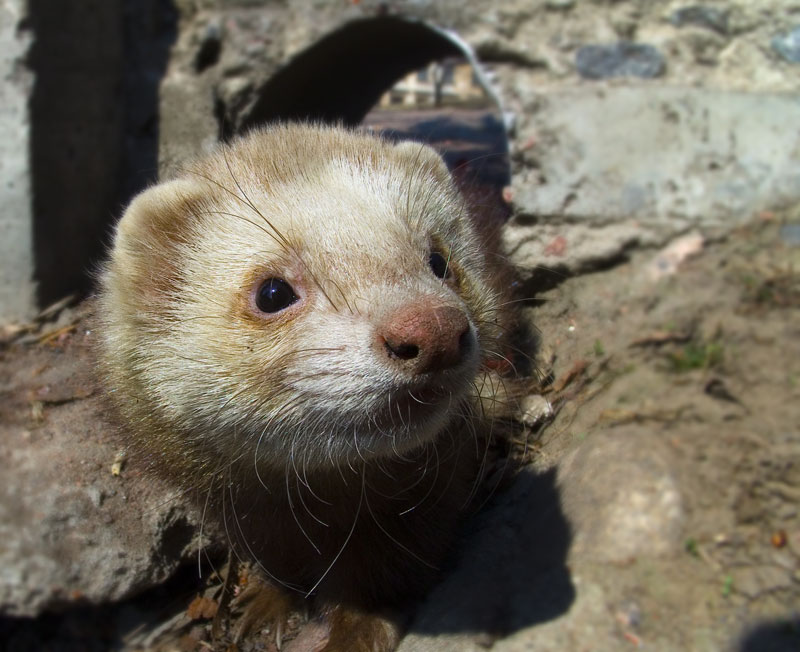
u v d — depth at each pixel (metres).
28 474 0.16
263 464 0.13
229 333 0.12
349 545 0.15
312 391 0.11
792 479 0.13
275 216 0.12
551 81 0.20
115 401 0.14
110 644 0.16
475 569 0.14
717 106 0.19
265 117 0.24
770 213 0.19
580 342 0.19
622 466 0.14
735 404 0.15
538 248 0.20
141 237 0.13
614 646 0.11
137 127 0.23
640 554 0.12
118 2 0.22
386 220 0.12
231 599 0.17
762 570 0.11
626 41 0.20
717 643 0.11
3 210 0.20
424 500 0.15
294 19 0.22
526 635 0.12
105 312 0.14
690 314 0.17
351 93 0.28
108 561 0.16
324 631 0.15
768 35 0.19
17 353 0.19
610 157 0.20
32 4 0.19
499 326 0.16
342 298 0.11
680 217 0.19
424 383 0.11
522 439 0.17
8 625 0.17
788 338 0.16
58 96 0.20
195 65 0.22
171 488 0.15
